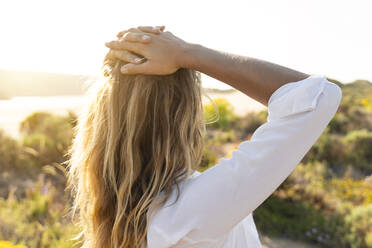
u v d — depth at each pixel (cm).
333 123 1155
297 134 63
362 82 3011
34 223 375
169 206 72
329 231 448
